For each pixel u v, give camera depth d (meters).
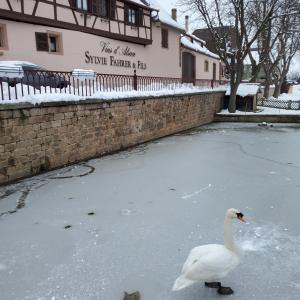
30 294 4.39
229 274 4.79
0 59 13.19
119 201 7.70
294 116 24.03
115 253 5.39
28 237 5.94
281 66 45.69
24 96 9.09
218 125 23.00
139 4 20.30
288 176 9.86
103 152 12.70
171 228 6.29
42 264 5.08
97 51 17.91
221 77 43.44
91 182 9.12
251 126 22.30
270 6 26.41
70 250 5.48
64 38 15.79
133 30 20.50
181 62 28.62
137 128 14.78
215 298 4.29
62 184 8.91
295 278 4.71
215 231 6.17
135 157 12.35
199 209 7.25
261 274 4.80
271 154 13.06
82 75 11.02
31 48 14.39
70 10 15.91
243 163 11.49
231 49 31.03
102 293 4.41
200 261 3.83
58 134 10.38
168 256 5.29
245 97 27.05
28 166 9.45
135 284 4.59
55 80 10.44
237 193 8.30
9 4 13.03
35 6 14.09
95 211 7.11
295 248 5.55
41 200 7.72
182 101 19.08
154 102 15.91
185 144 15.20
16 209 7.19
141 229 6.25
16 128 8.88
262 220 6.71
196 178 9.59
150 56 23.09
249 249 5.51
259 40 33.84
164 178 9.58
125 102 13.59
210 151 13.60
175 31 26.53
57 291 4.45
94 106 11.82
